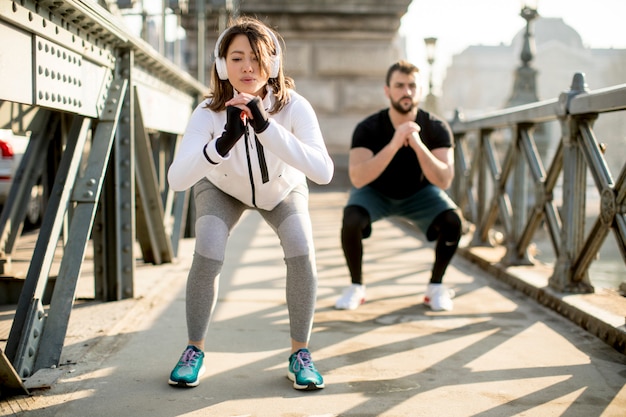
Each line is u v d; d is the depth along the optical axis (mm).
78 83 2807
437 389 2418
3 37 2109
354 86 12617
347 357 2777
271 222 2518
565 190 3609
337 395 2352
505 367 2662
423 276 4496
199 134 2328
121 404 2242
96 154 3047
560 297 3498
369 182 3660
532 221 4199
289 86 2520
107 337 2961
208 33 11789
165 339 2965
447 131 3672
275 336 3062
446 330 3189
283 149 2209
